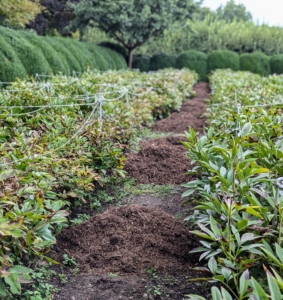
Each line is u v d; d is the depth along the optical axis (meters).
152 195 4.17
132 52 20.23
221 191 2.69
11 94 5.52
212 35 24.20
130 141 5.21
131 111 5.83
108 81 7.94
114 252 2.91
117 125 5.04
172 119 8.09
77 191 3.56
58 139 3.80
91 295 2.48
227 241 2.08
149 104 7.34
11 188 2.55
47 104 5.12
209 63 21.30
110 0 17.44
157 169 4.78
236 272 2.12
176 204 3.93
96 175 3.79
